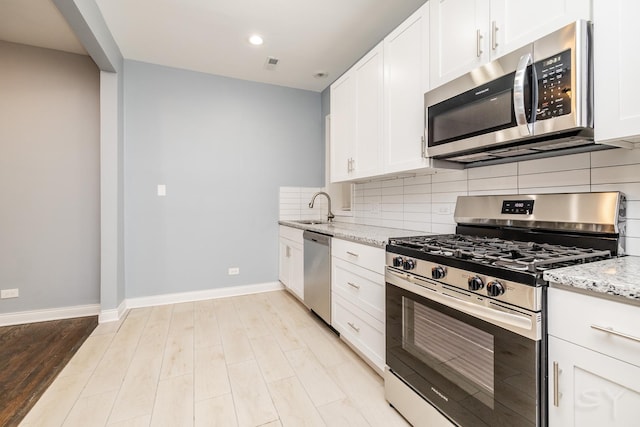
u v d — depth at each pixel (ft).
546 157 4.80
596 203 4.05
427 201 7.13
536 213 4.75
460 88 4.77
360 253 6.26
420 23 5.71
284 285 11.45
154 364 6.42
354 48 9.12
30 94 9.05
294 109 12.18
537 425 2.99
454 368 3.93
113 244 8.78
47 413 4.95
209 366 6.35
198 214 10.68
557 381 2.90
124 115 9.70
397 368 4.92
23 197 9.02
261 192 11.64
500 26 4.26
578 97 3.31
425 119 5.49
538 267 3.11
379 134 6.93
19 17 7.64
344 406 5.14
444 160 5.83
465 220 5.94
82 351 6.98
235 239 11.23
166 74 10.20
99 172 9.64
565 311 2.84
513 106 3.96
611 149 4.05
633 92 2.99
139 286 9.95
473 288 3.54
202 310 9.63
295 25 7.96
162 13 7.41
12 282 8.91
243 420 4.79
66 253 9.38
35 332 8.15
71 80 9.37
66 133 9.36
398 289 4.91
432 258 4.23
